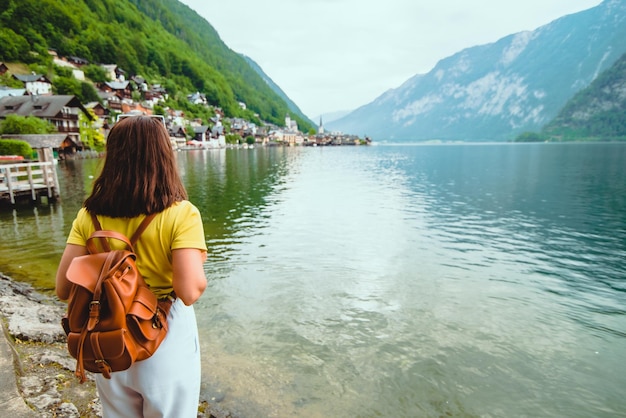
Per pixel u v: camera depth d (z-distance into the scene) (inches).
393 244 546.6
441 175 1738.4
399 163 2721.5
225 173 1756.9
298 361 243.0
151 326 65.1
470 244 556.1
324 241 556.4
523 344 274.1
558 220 742.5
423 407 205.3
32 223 653.9
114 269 61.0
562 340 280.5
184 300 68.2
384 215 776.9
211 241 549.6
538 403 212.8
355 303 338.0
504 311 328.5
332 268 432.5
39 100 2506.2
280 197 1011.3
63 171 1616.6
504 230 652.7
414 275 415.2
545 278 414.0
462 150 6028.5
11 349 165.3
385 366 241.1
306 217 741.9
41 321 248.2
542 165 2260.1
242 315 308.3
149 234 67.9
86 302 60.6
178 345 71.4
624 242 575.5
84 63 5497.1
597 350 267.6
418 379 229.0
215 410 188.9
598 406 211.9
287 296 349.4
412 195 1079.6
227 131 7175.2
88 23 6565.0
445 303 342.6
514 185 1325.0
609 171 1801.2
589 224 706.8
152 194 67.2
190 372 73.8
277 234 597.0
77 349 59.2
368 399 208.8
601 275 425.1
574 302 350.0
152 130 70.1
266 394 207.2
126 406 72.0
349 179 1541.6
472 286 386.3
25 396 154.6
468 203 941.8
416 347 265.3
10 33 4598.9
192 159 2992.1
